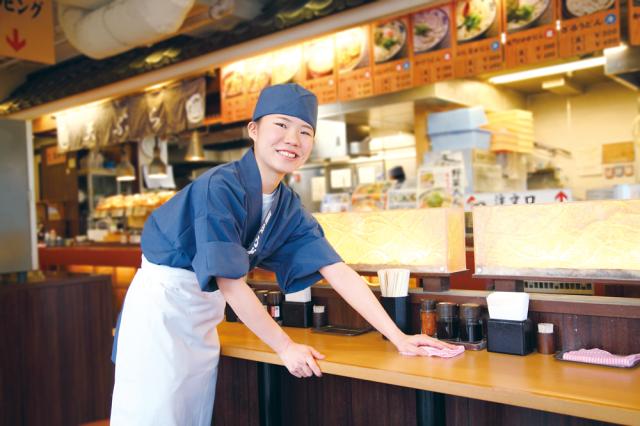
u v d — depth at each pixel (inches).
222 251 64.0
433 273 81.8
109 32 186.9
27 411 136.9
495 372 60.1
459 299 78.0
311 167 318.7
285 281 79.5
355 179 301.7
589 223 71.2
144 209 295.9
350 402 95.7
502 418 79.9
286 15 177.0
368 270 89.0
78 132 286.4
